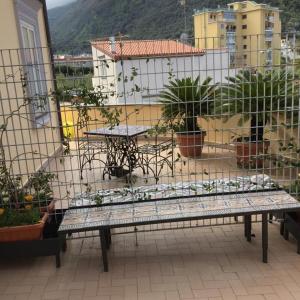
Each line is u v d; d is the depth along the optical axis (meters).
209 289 2.47
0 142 3.09
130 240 3.24
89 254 3.03
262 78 3.60
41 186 3.22
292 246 3.00
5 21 4.32
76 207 3.07
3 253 2.81
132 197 3.15
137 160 4.78
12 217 2.87
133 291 2.48
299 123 3.27
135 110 4.16
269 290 2.43
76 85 2.95
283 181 3.42
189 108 4.39
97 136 5.28
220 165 4.87
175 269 2.74
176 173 4.61
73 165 5.69
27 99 3.15
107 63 2.97
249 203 2.89
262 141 3.63
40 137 5.43
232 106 4.09
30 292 2.54
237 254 2.92
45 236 3.05
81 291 2.52
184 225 3.47
